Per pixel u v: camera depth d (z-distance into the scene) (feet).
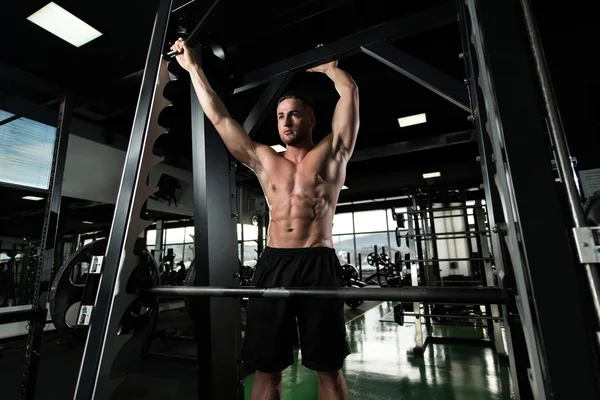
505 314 1.99
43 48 8.26
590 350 1.34
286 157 3.44
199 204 3.50
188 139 14.84
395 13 6.51
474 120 2.47
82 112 11.90
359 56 9.02
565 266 1.44
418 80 3.51
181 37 3.55
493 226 2.05
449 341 11.08
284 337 2.97
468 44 2.37
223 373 3.32
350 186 22.67
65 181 13.24
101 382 2.41
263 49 7.27
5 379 8.48
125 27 7.61
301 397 6.86
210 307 3.29
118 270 2.64
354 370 8.39
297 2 5.55
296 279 2.98
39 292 4.86
